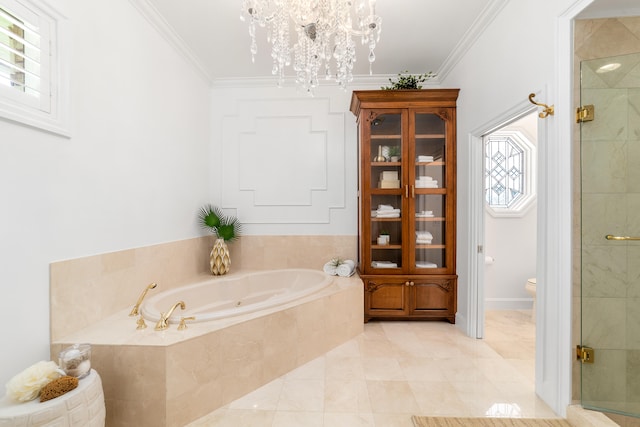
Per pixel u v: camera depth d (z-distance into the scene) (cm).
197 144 301
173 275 254
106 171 180
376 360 216
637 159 139
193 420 153
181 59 268
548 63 160
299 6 171
